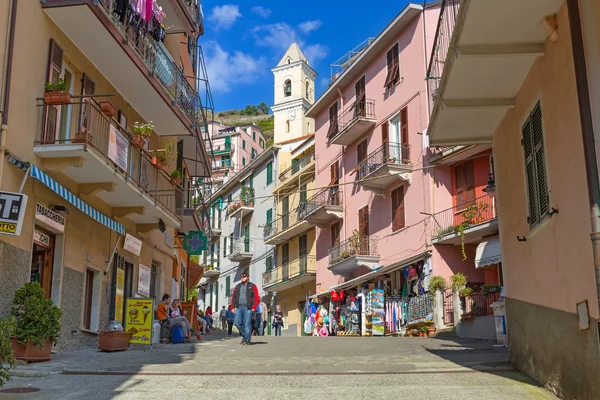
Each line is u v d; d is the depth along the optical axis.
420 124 29.12
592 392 6.65
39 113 13.07
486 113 10.73
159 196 18.28
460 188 27.12
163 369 9.99
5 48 11.91
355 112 34.84
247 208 52.66
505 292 10.77
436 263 26.92
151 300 15.46
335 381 8.65
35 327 10.73
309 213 38.19
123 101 18.22
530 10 7.82
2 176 11.60
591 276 6.75
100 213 14.81
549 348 8.16
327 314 35.41
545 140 8.42
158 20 17.69
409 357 11.64
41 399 7.62
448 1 12.14
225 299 57.31
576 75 6.99
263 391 7.99
